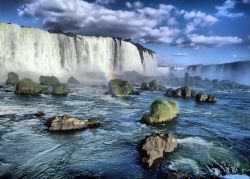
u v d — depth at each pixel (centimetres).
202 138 2338
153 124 2745
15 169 1584
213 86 8338
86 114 3114
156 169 1650
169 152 1919
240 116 3425
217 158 1870
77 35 8050
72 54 7550
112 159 1780
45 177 1511
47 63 6894
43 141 2077
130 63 9519
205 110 3766
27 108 3259
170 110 2936
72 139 2155
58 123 2377
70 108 3428
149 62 11031
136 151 1928
